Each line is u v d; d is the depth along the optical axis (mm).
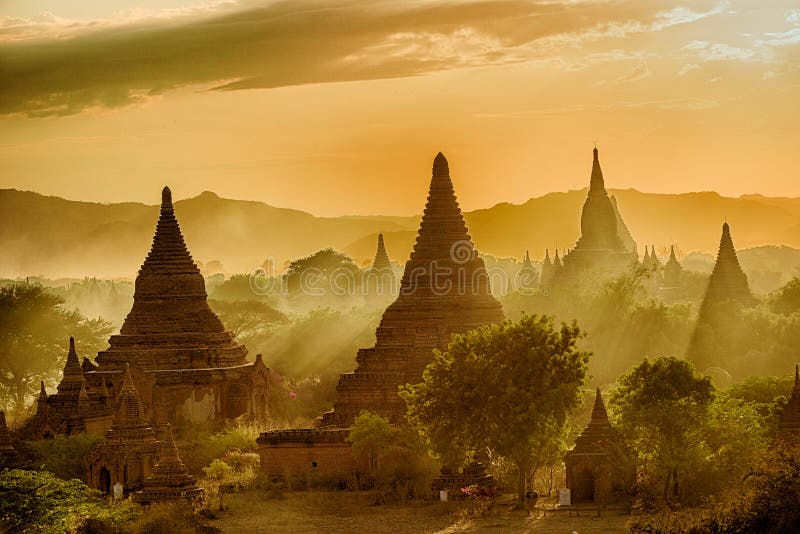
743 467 103375
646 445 107312
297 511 111000
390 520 106000
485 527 100188
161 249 166125
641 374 110125
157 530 100875
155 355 161500
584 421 133125
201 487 118500
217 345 163875
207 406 158750
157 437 140125
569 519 101812
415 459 120750
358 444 121312
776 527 88750
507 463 118688
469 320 140625
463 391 110625
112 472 122062
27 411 166500
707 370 160250
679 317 183375
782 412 113062
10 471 103812
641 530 92500
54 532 97500
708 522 91000
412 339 139250
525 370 110000
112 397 156875
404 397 117375
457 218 144000
